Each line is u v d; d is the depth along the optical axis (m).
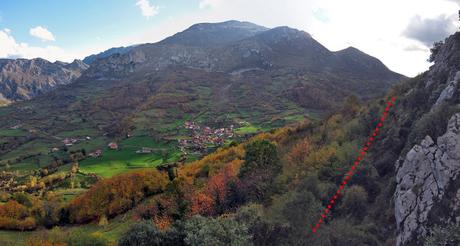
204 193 78.38
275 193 66.50
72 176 142.75
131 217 94.88
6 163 174.62
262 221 49.06
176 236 51.97
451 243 33.84
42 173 152.50
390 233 45.47
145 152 169.75
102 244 65.31
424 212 40.88
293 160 80.19
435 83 64.75
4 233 94.12
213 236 44.50
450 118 46.69
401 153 53.66
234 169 87.75
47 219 103.25
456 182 39.66
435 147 44.53
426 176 43.75
